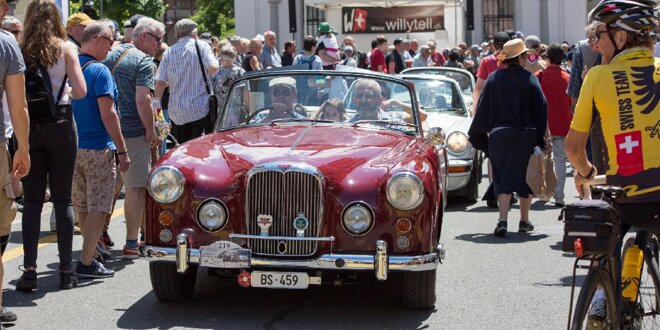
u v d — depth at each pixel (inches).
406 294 292.2
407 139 315.3
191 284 305.4
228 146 298.5
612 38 205.5
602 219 188.2
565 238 190.9
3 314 275.7
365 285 330.0
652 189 199.9
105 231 390.6
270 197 273.3
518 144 424.2
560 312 295.4
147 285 329.4
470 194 541.3
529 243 414.6
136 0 1692.9
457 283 335.6
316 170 272.5
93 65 335.3
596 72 204.1
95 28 338.3
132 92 363.3
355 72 339.3
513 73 429.4
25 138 271.3
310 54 760.3
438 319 287.0
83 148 335.9
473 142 441.7
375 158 284.7
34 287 316.2
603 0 209.5
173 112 438.3
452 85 599.8
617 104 201.8
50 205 518.0
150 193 279.6
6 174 271.7
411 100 336.5
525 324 281.6
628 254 208.4
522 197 430.6
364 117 333.4
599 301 198.8
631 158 200.7
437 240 285.0
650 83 201.0
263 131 321.4
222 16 2967.5
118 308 297.6
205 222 275.3
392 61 972.6
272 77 340.8
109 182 339.6
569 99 515.8
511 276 347.3
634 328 209.3
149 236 280.7
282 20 1716.3
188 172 279.4
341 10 1152.8
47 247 400.8
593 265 200.5
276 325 279.1
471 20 1280.8
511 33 571.8
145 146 367.6
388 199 271.1
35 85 304.0
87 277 339.3
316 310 297.1
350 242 271.6
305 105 338.0
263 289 324.2
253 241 274.1
